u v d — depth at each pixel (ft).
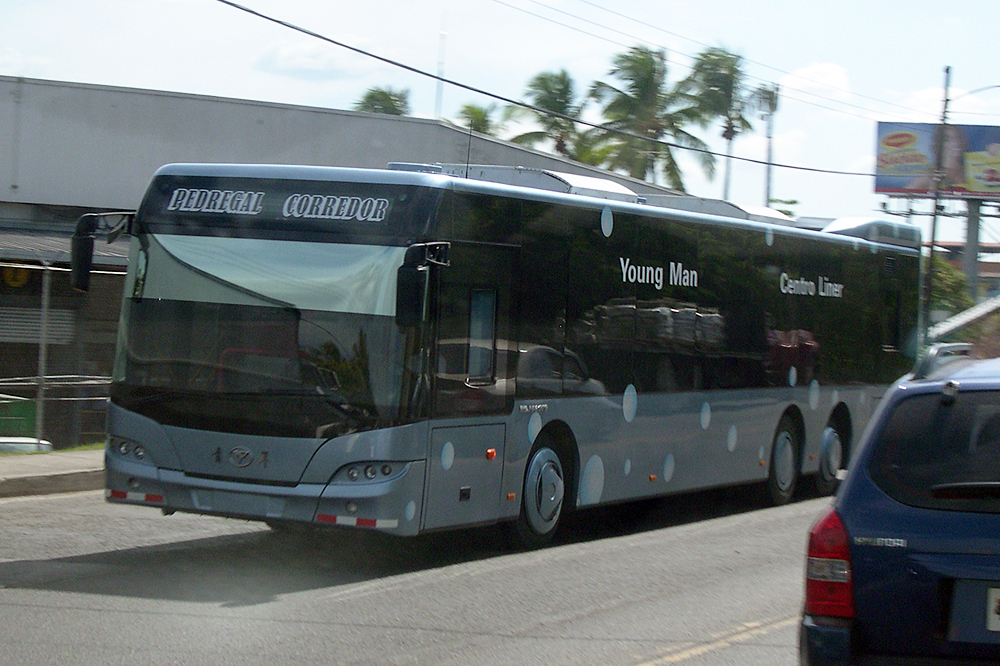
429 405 31.86
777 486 51.39
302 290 31.91
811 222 61.72
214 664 22.63
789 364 51.44
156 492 32.42
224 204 33.17
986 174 218.59
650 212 42.42
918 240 64.23
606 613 28.48
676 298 43.86
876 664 15.99
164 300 32.96
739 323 47.88
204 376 32.19
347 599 29.14
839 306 55.77
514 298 35.50
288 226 32.45
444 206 32.55
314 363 31.48
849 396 56.49
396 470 31.14
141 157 83.92
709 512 49.60
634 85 179.73
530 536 37.14
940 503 16.06
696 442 44.98
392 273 31.58
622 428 40.68
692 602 30.07
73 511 41.06
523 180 42.83
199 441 31.96
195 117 85.46
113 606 27.30
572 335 38.22
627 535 42.24
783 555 37.73
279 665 22.72
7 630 24.75
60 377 63.16
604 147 177.58
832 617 16.34
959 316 166.50
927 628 15.88
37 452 53.21
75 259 33.27
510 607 28.78
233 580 30.96
